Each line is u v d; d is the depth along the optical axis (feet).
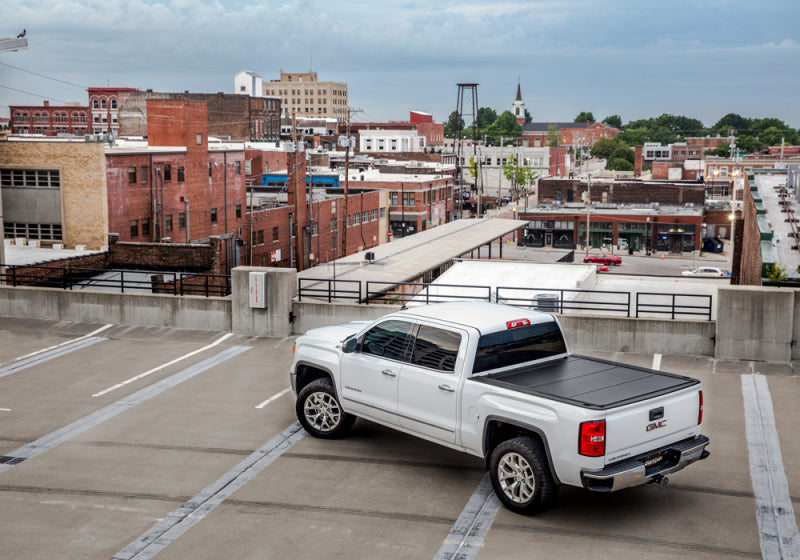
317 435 37.55
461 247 186.60
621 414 26.86
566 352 33.19
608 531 27.81
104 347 57.52
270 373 50.08
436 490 31.63
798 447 36.01
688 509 29.63
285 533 28.07
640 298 95.96
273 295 59.26
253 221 216.54
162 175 190.19
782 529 27.91
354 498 30.96
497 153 590.55
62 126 587.27
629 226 354.74
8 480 33.30
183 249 140.36
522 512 28.89
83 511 30.14
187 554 26.63
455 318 32.17
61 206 162.81
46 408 43.37
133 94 456.86
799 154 459.73
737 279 133.28
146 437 38.50
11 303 66.18
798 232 79.82
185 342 58.70
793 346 50.01
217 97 467.52
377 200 295.69
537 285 100.12
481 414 29.68
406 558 26.14
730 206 365.61
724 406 42.06
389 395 33.50
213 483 32.71
